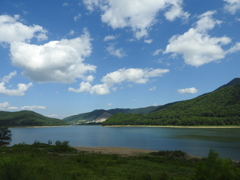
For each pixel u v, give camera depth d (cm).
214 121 18175
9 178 817
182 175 1341
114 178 1151
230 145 5072
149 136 8975
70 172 1180
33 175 941
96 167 1491
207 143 5591
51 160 1725
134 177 1171
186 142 5988
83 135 10769
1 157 1609
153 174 1330
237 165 1834
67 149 2950
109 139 7738
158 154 2880
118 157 2323
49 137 9325
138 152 3212
